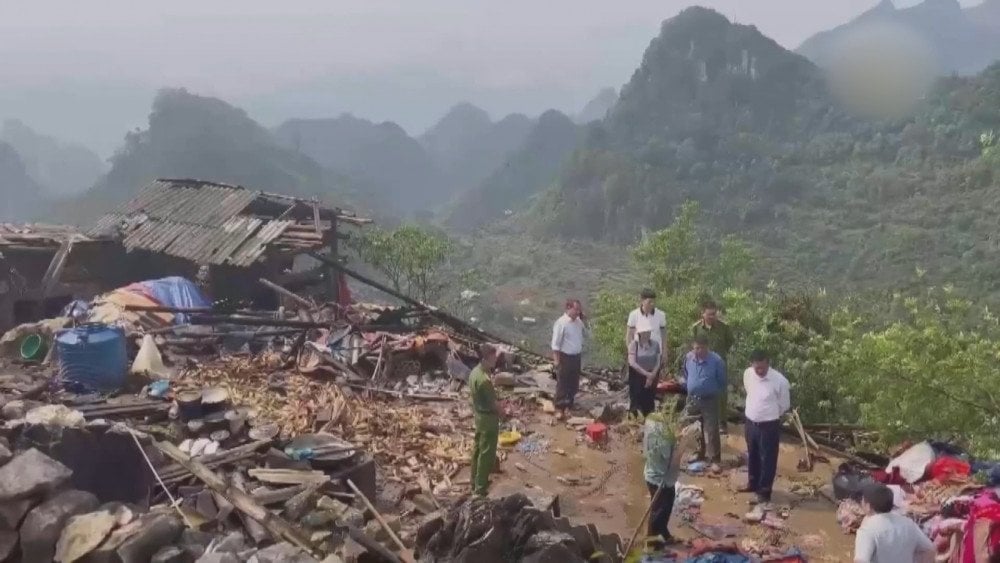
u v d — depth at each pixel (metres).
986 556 7.07
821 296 16.66
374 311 17.88
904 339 12.15
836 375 13.57
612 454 11.24
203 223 23.56
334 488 8.21
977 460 10.29
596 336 19.48
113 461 7.39
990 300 71.38
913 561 5.72
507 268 115.38
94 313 14.92
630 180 134.75
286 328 15.05
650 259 21.23
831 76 164.50
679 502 9.61
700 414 11.07
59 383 10.49
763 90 167.62
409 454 10.44
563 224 138.62
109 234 23.59
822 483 10.32
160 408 9.46
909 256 93.12
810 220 115.88
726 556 7.82
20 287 21.88
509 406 13.06
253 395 11.66
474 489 9.33
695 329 11.40
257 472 8.09
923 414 11.69
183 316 15.35
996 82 134.62
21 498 6.43
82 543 6.22
